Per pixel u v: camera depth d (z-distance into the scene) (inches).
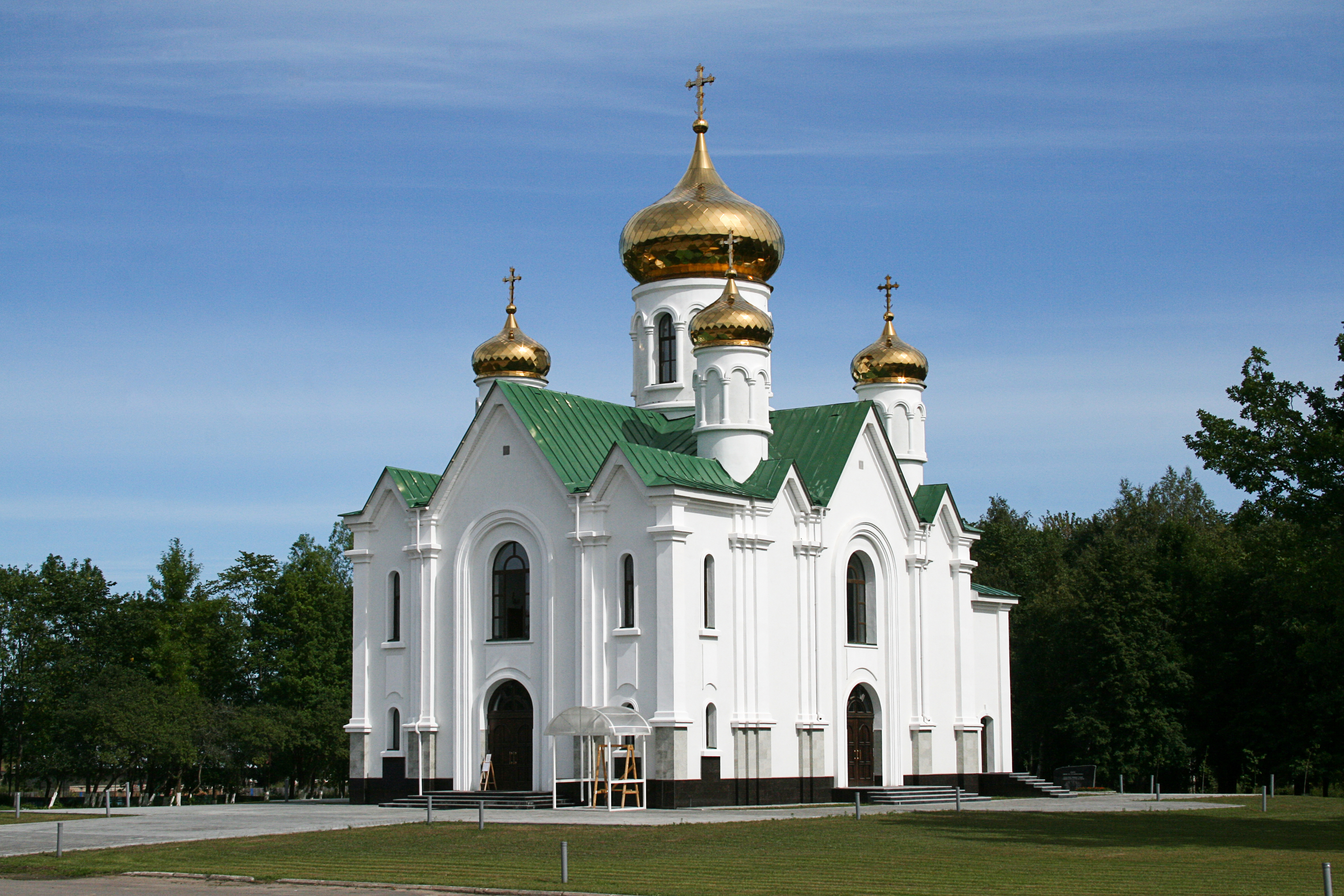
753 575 2556.6
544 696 2519.7
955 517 3051.2
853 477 2817.4
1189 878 1397.6
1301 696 3698.3
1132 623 3747.5
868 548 2849.4
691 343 2893.7
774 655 2596.0
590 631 2472.9
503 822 2036.2
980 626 3221.0
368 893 1342.3
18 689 3902.6
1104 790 3602.4
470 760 2586.1
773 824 2004.2
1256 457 2066.9
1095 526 5403.5
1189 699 3823.8
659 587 2416.3
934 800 2748.5
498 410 2645.2
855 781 2751.0
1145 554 4192.9
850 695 2758.4
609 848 1691.7
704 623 2476.6
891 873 1435.8
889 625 2854.3
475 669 2610.7
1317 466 2027.6
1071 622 3848.4
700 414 2699.3
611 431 2758.4
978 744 3031.5
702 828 1937.7
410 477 2783.0
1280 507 2053.4
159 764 3823.8
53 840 1838.1
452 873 1453.0
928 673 2920.8
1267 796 3371.1
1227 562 3954.2
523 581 2603.3
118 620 4028.1
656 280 2965.1
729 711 2492.6
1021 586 4891.7
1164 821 2212.1
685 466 2556.6
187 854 1676.9
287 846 1761.8
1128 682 3710.6
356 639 2765.7
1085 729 3708.2
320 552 4173.2
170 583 4099.4
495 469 2637.8
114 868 1535.4
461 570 2640.3
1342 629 2130.9
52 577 4057.6
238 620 4109.3
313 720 3909.9
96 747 3713.1
